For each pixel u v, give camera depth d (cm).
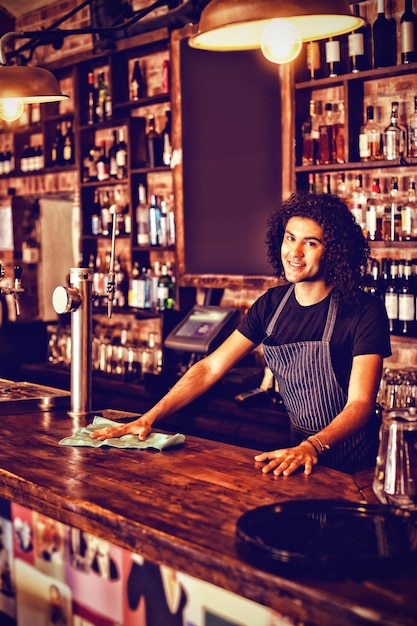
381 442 171
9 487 204
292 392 262
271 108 431
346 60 414
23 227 661
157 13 507
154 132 516
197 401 422
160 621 160
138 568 165
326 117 421
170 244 510
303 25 259
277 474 199
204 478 197
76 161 577
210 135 465
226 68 453
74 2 593
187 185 481
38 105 633
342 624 123
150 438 236
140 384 487
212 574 144
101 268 587
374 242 382
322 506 164
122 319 575
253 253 448
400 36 389
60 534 187
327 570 132
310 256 242
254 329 265
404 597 125
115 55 538
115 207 283
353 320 243
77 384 288
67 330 575
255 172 443
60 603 189
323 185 422
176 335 445
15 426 267
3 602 213
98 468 208
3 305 641
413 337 361
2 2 642
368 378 229
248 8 214
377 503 172
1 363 582
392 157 377
